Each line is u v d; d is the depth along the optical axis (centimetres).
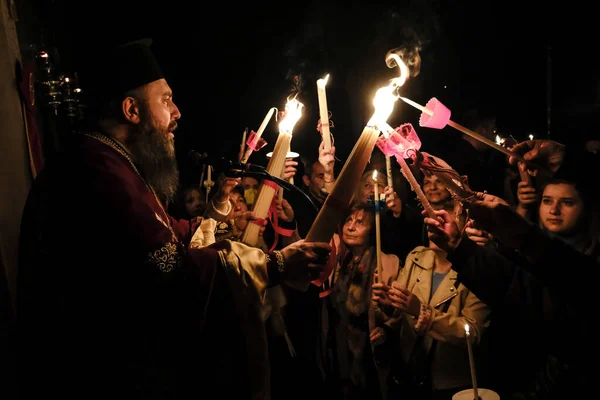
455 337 238
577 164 173
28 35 288
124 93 183
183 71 520
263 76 525
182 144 523
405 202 322
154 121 186
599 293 137
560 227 185
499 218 145
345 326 294
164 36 505
